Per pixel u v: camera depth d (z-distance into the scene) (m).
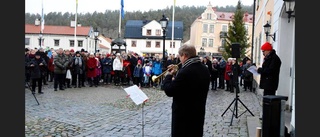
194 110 4.06
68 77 14.87
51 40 59.47
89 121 7.86
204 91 4.11
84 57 15.93
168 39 64.19
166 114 9.09
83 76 15.85
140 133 6.79
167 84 4.15
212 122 7.93
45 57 16.41
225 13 69.06
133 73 17.20
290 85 9.19
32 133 6.52
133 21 69.00
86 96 12.52
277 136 4.67
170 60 18.05
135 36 65.44
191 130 4.09
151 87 17.06
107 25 85.81
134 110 9.66
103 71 17.50
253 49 22.34
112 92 14.20
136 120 8.12
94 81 16.47
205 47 67.44
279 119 4.68
